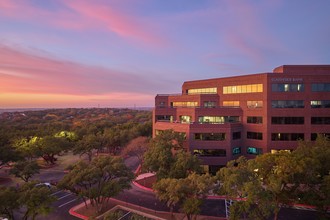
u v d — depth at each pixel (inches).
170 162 1525.6
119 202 1460.4
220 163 2118.6
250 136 2230.6
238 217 944.9
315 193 1044.5
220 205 1402.6
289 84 2100.1
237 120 2315.5
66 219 1235.9
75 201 1503.4
